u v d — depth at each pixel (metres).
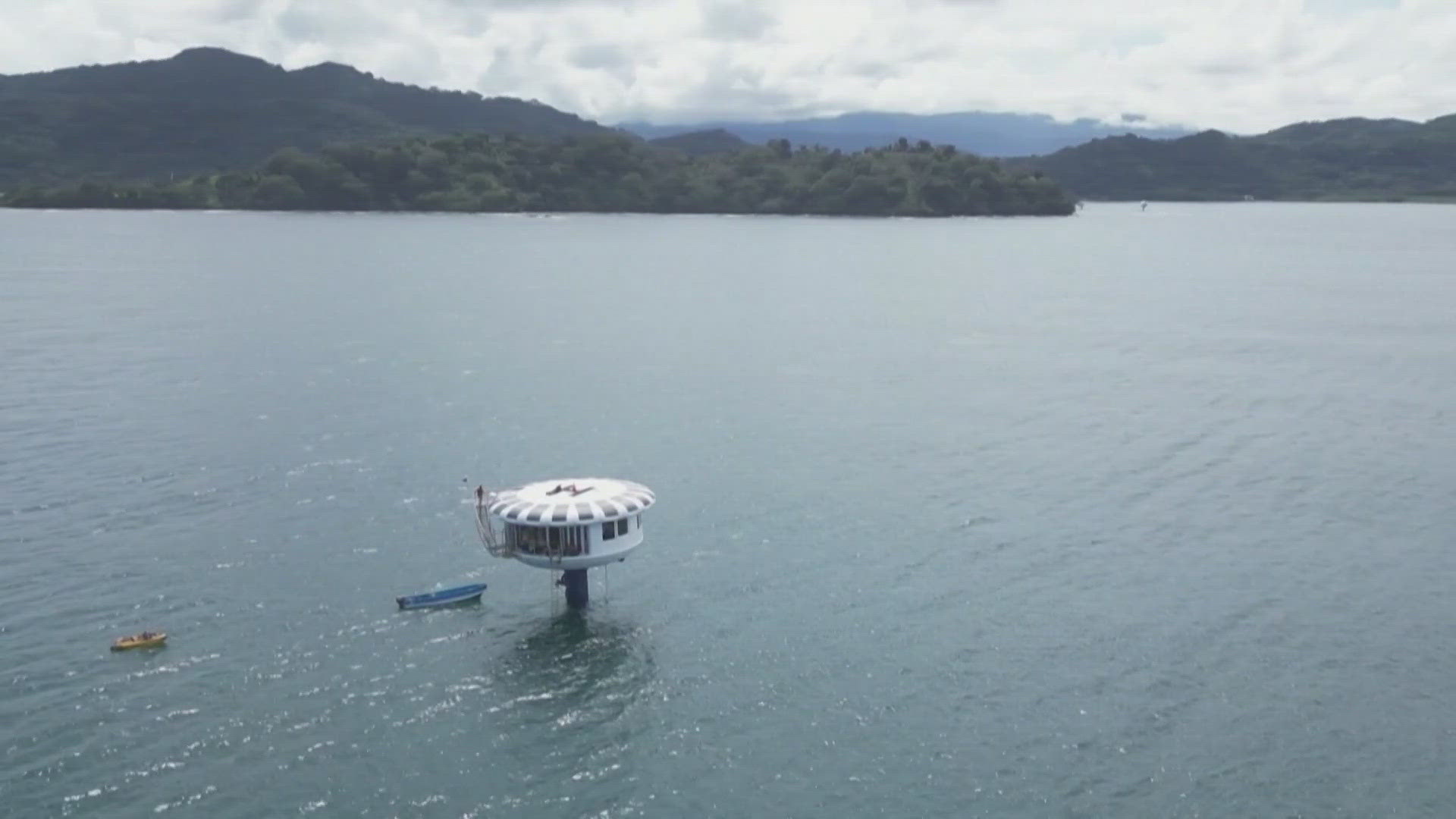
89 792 43.50
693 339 150.38
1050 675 53.56
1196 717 49.97
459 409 104.31
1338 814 43.38
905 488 82.06
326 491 78.94
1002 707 50.75
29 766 45.06
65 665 53.19
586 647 56.53
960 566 66.94
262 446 89.81
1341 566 67.19
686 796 44.19
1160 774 45.66
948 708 50.56
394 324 158.88
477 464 86.00
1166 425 102.06
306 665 54.03
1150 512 76.88
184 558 66.31
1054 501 79.12
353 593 62.28
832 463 88.50
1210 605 61.44
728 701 51.34
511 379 119.12
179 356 129.00
